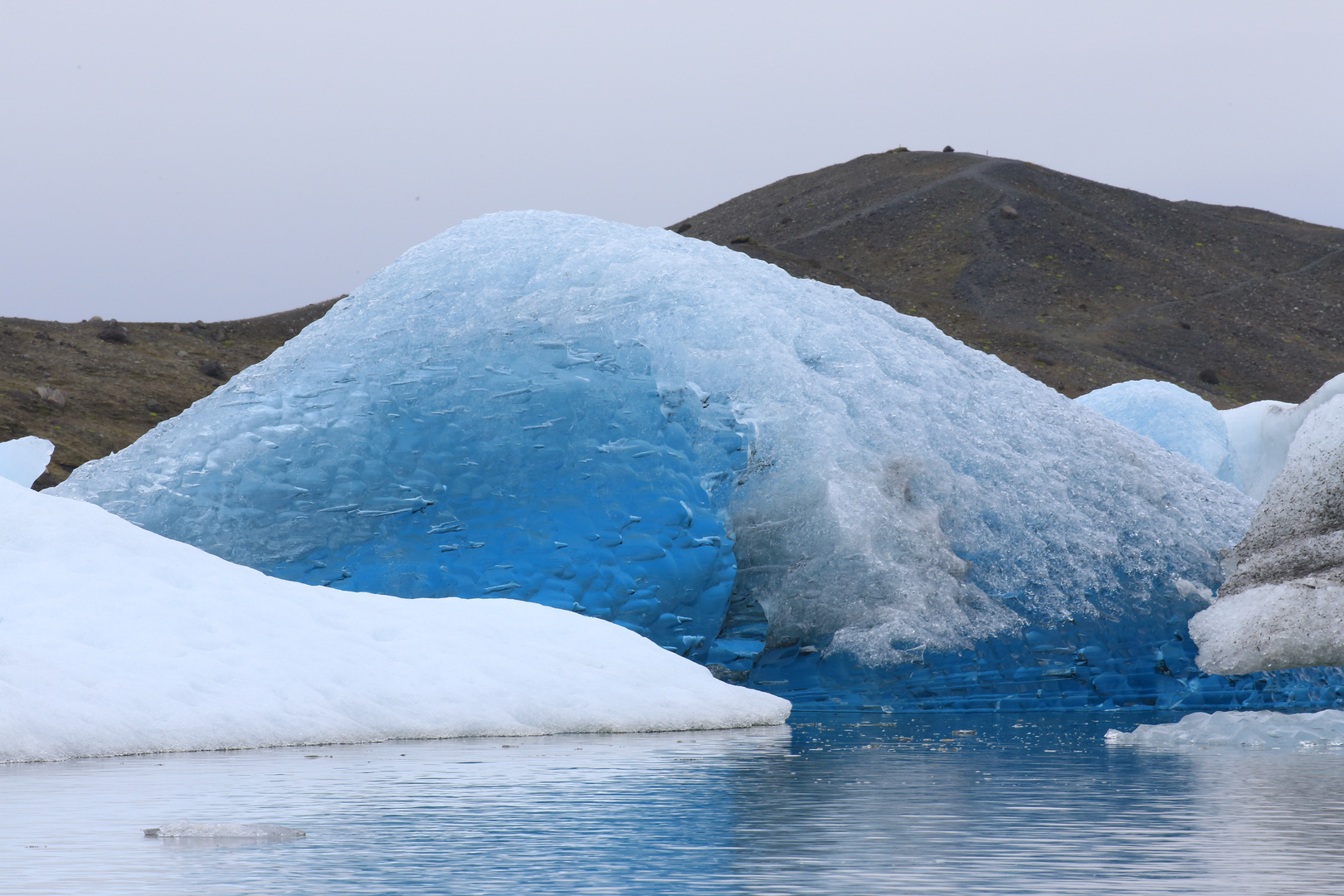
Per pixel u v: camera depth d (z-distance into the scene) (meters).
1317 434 39.66
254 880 9.05
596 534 36.16
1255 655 35.44
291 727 19.98
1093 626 36.81
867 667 34.62
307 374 41.47
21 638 20.00
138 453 41.25
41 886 8.85
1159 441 58.28
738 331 40.88
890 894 8.49
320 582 36.34
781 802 13.34
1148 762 18.14
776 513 37.06
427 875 9.23
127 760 17.62
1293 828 11.49
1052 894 8.50
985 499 38.72
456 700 21.89
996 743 21.95
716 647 35.56
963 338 197.25
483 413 39.03
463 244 45.47
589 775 15.85
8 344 134.75
